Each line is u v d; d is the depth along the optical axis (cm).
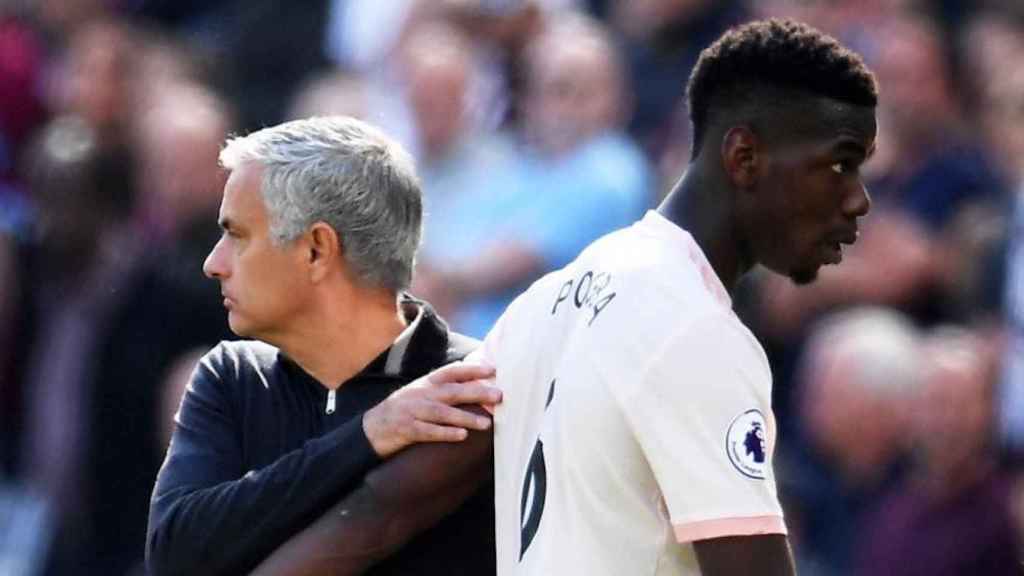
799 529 2741
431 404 1490
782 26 1448
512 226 2911
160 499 1540
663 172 3053
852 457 2758
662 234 1449
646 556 1402
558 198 2908
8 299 3186
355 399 1568
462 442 1491
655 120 3262
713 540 1367
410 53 3186
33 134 3734
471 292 2889
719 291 1434
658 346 1388
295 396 1580
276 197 1542
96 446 3027
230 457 1565
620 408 1395
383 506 1493
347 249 1555
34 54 3775
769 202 1441
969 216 3117
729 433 1377
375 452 1497
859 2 3400
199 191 3059
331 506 1510
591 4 3528
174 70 3631
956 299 3058
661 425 1378
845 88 1435
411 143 3072
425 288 2869
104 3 3959
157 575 1530
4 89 3722
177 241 3036
